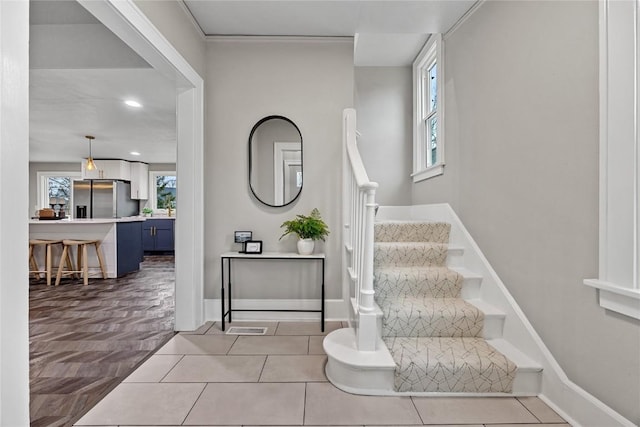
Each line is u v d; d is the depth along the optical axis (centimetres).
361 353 183
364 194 195
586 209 145
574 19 151
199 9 248
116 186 734
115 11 163
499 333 202
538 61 175
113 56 284
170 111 409
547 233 169
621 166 127
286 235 294
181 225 264
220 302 291
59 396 171
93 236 480
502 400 167
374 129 399
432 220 317
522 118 189
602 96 134
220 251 292
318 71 293
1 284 82
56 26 283
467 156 253
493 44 218
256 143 293
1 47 82
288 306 294
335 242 294
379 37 340
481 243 232
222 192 292
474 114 243
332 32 284
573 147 152
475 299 228
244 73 291
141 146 616
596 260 140
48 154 695
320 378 189
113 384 182
